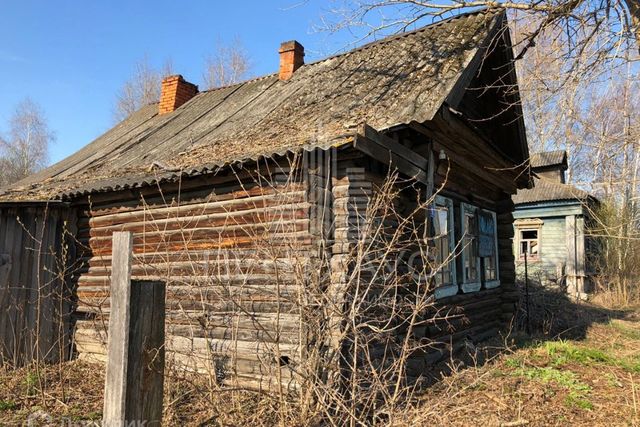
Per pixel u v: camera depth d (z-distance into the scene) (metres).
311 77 9.81
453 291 7.25
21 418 4.57
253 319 4.00
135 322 2.25
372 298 5.04
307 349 3.86
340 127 6.00
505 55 8.90
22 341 6.64
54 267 7.11
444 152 6.66
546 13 6.67
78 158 11.23
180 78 13.05
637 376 6.33
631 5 6.66
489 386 5.55
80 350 7.09
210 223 6.13
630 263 15.88
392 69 7.99
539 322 10.13
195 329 5.88
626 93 7.36
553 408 4.95
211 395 3.83
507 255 9.78
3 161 41.59
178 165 6.46
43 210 7.05
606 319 11.70
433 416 4.14
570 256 17.22
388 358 5.15
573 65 6.36
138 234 6.76
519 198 18.42
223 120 9.23
